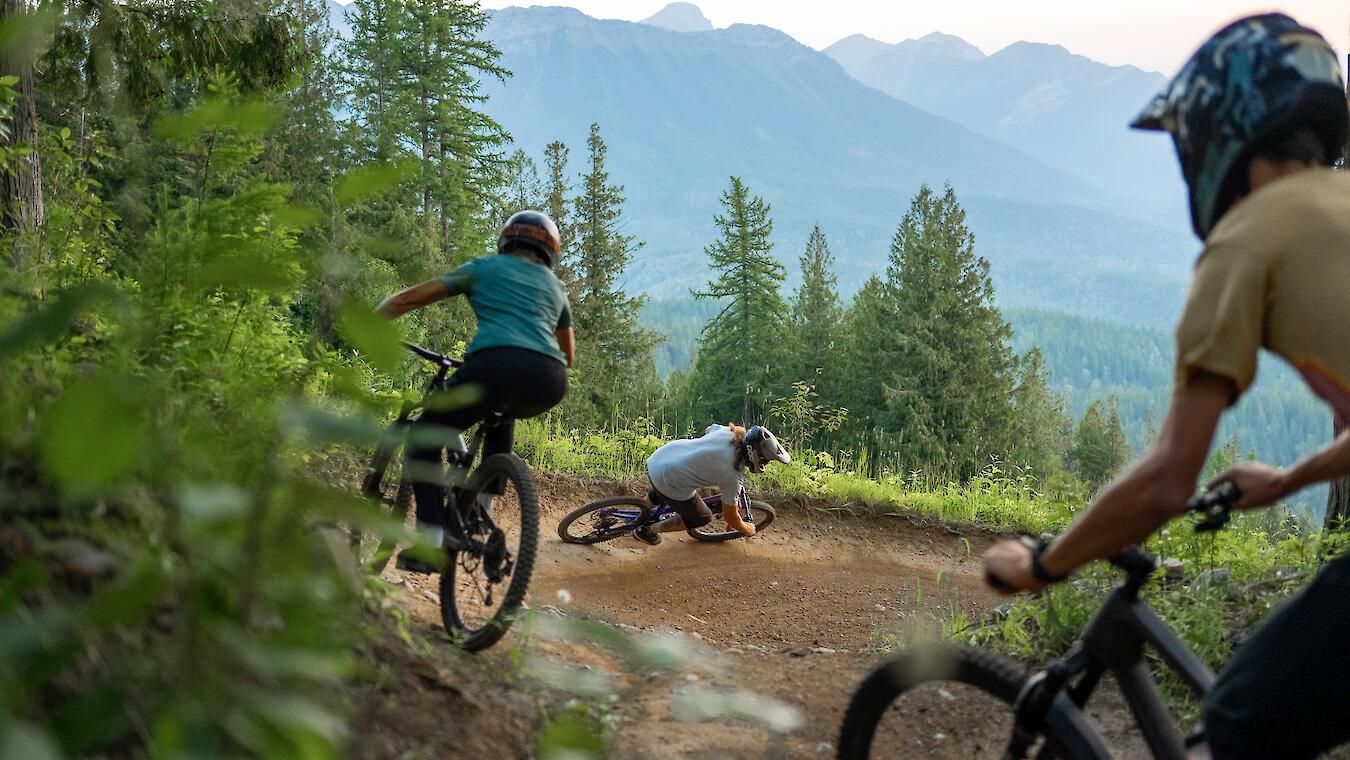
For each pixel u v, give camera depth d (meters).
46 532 1.98
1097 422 101.81
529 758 3.22
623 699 3.93
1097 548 2.07
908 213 69.44
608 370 60.06
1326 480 2.20
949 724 3.59
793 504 10.54
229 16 9.03
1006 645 5.30
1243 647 2.12
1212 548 5.86
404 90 44.91
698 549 9.12
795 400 13.83
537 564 8.03
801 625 7.32
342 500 1.33
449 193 44.38
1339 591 1.96
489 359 4.61
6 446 1.93
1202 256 2.00
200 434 1.48
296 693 1.92
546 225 5.03
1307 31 2.06
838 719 4.34
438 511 4.41
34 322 1.08
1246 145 2.02
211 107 1.44
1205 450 1.94
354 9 46.28
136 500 2.00
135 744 1.73
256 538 1.36
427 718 3.01
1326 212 1.91
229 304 4.36
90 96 7.78
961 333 65.81
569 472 10.60
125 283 2.58
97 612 1.18
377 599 3.63
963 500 11.36
